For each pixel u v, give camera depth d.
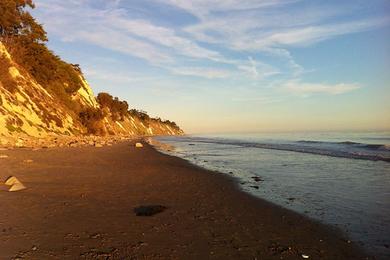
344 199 10.71
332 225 7.81
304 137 70.50
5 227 6.95
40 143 33.91
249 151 34.81
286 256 5.89
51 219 7.72
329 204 10.00
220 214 8.77
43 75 62.88
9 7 57.28
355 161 22.38
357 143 40.31
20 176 13.77
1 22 56.03
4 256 5.38
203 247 6.25
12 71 49.69
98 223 7.58
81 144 37.41
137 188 12.31
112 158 23.92
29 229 6.89
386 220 8.21
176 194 11.39
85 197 10.35
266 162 22.95
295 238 6.87
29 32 62.84
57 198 9.99
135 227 7.39
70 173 15.35
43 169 16.19
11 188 10.88
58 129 51.44
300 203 10.15
